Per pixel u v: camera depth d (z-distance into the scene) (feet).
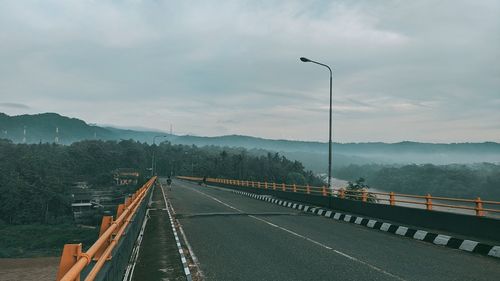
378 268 27.91
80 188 417.28
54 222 286.66
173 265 28.55
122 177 467.93
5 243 182.19
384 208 54.85
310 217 63.46
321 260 30.35
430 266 28.94
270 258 30.96
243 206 82.74
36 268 71.92
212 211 70.08
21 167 379.96
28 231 208.03
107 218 21.22
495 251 33.06
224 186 189.26
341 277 25.25
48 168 407.44
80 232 202.18
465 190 356.38
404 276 25.80
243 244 37.24
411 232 44.16
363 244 38.22
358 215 59.62
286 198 97.66
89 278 11.96
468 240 36.40
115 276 19.40
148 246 36.06
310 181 506.07
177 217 60.29
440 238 39.63
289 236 42.42
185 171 577.43
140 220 47.65
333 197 71.10
